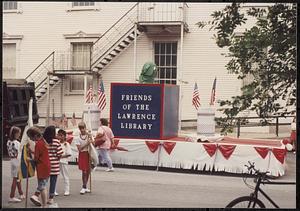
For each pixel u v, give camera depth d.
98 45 19.52
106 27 19.50
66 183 8.39
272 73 5.38
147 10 18.70
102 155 11.27
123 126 12.20
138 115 12.09
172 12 18.27
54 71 19.12
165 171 11.51
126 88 12.18
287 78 5.38
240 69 5.45
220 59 18.00
